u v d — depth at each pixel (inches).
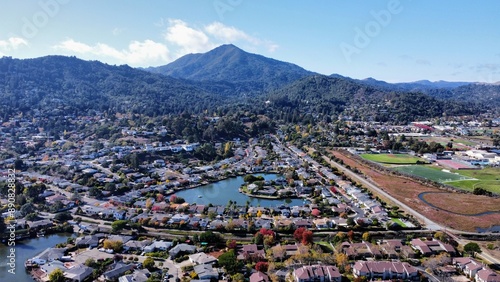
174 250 4598.9
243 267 4188.0
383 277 4025.6
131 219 5846.5
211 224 5565.9
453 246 4813.0
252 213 6161.4
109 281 3941.9
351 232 5054.1
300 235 4945.9
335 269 4020.7
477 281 3917.3
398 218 5915.4
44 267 4249.5
